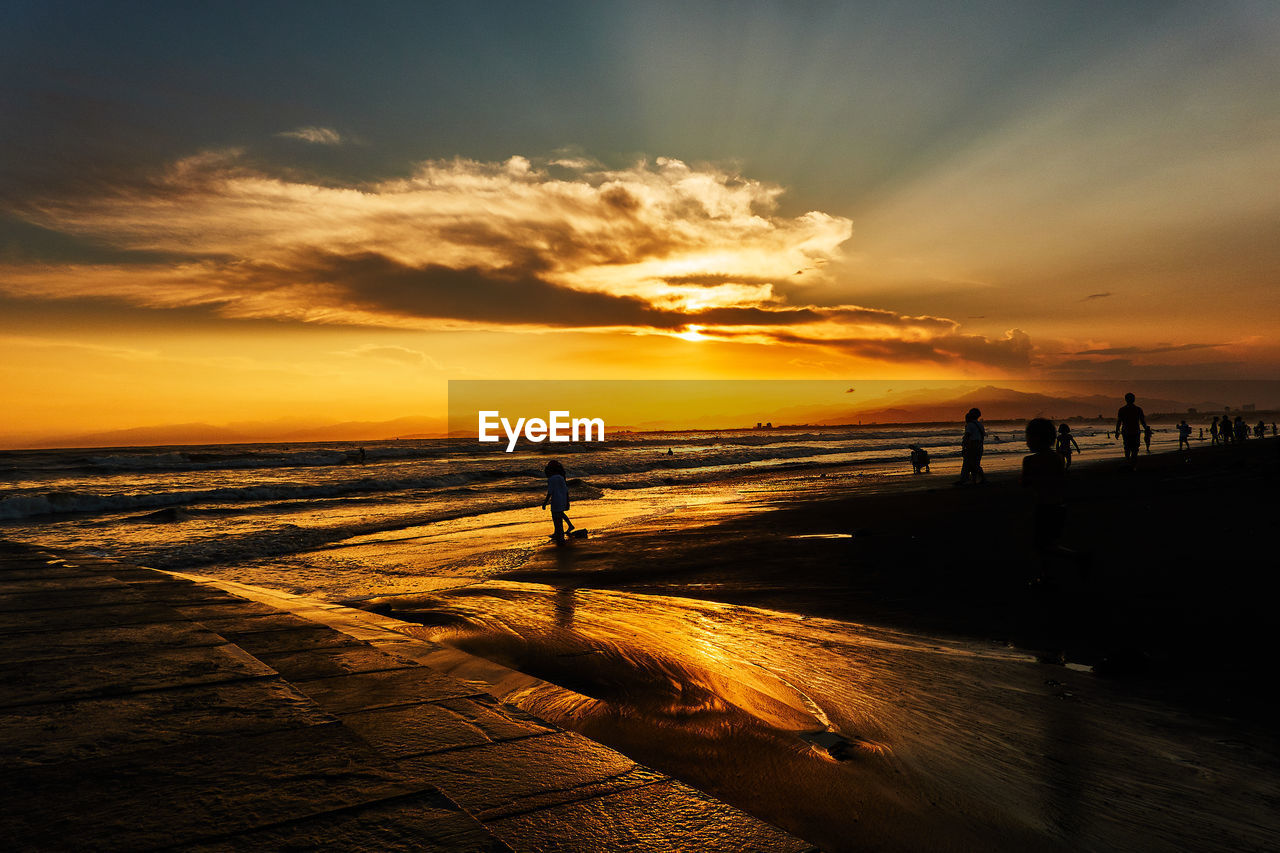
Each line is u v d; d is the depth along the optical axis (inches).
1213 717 137.3
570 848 76.4
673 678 175.0
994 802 104.6
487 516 735.1
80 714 110.0
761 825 84.4
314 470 1825.8
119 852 66.0
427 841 69.4
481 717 118.6
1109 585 245.9
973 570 294.7
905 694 157.6
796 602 263.9
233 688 126.3
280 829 71.4
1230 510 379.9
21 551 366.3
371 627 225.9
